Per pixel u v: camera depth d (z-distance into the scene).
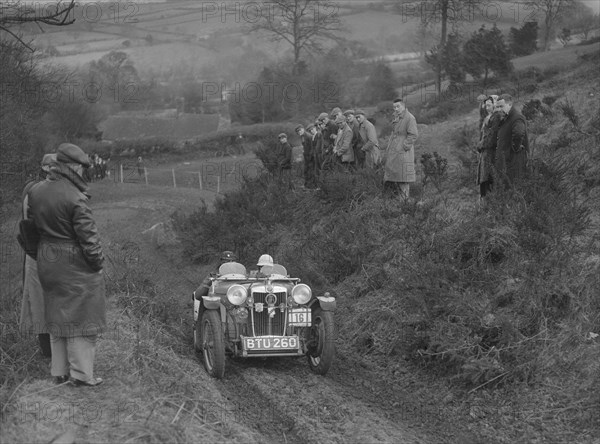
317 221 12.87
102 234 18.28
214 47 90.19
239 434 5.67
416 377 7.40
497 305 7.57
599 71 22.62
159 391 6.23
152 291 9.84
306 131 15.86
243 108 55.88
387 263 9.74
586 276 7.49
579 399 6.17
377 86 53.22
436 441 5.91
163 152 52.75
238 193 16.03
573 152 11.91
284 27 53.97
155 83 80.31
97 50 89.00
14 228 16.72
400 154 11.49
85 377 6.14
